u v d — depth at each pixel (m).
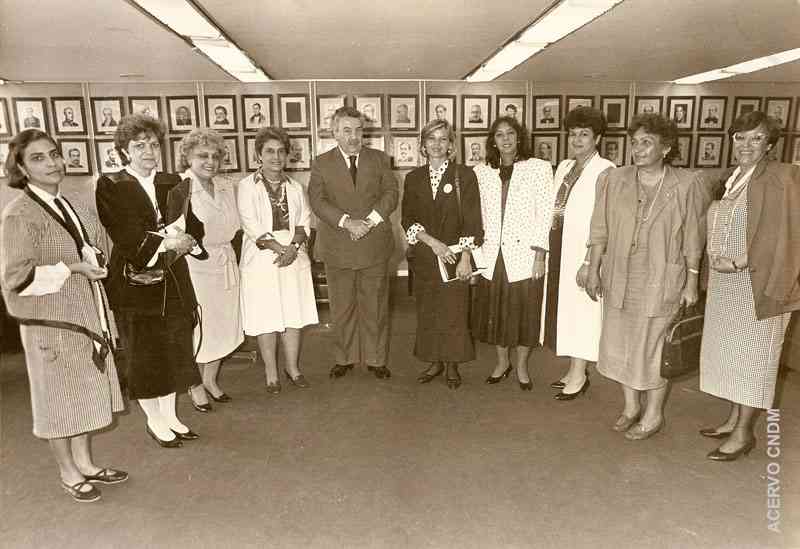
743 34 4.18
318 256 4.07
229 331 3.59
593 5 3.38
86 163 6.39
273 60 5.16
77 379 2.51
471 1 3.28
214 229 3.38
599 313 3.48
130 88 6.32
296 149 6.57
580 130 3.38
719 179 2.96
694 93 6.86
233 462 2.99
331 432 3.32
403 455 3.04
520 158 3.69
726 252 2.76
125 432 3.36
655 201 2.88
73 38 4.05
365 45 4.49
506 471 2.86
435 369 4.12
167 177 2.98
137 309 2.86
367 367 4.26
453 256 3.69
